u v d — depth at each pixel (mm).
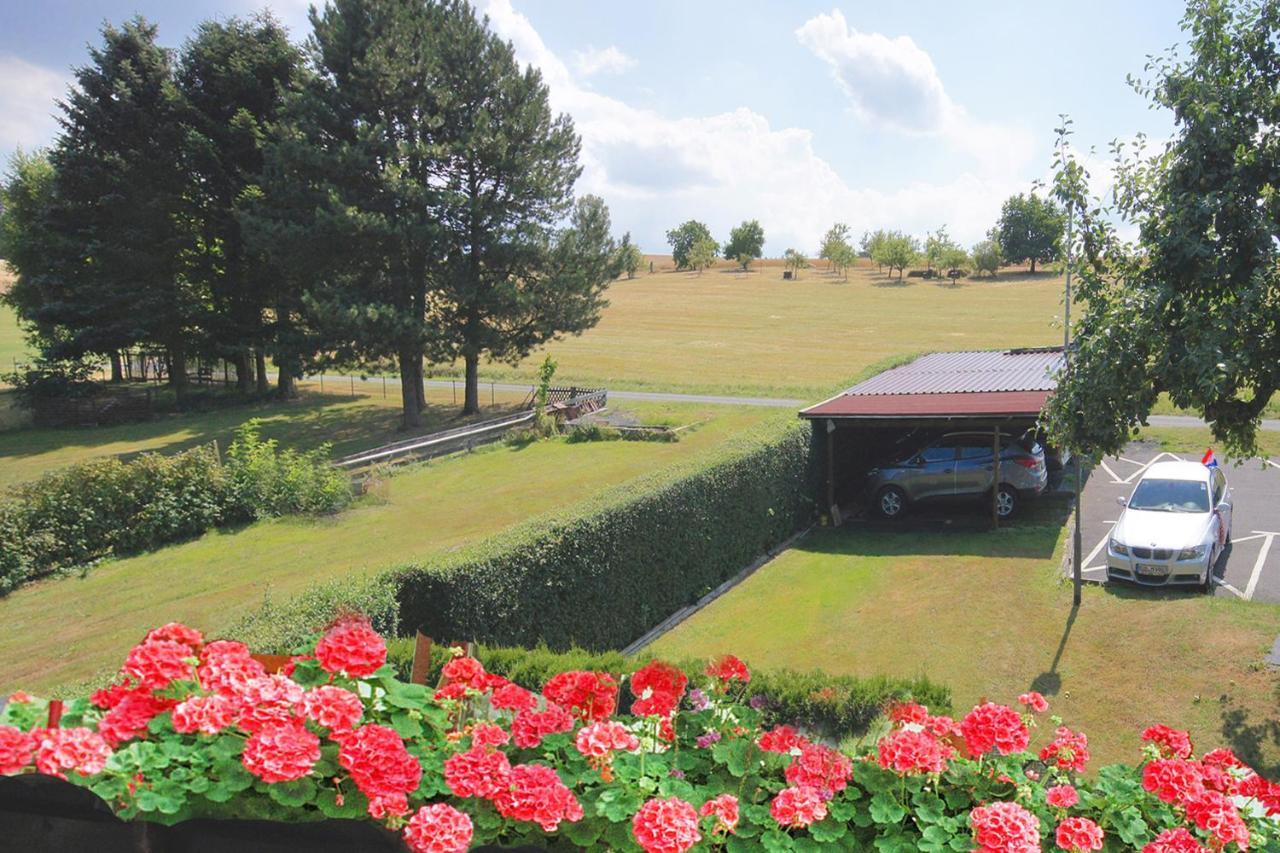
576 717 3611
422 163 31156
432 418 36344
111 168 36469
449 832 2758
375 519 20719
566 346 56969
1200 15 9938
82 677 11859
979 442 19391
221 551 18203
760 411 34469
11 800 3004
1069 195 11188
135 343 38812
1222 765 3654
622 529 12930
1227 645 11008
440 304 33188
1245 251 9453
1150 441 24922
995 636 12297
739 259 133375
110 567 17312
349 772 2947
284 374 40500
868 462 23625
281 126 29859
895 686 7730
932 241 110438
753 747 3428
